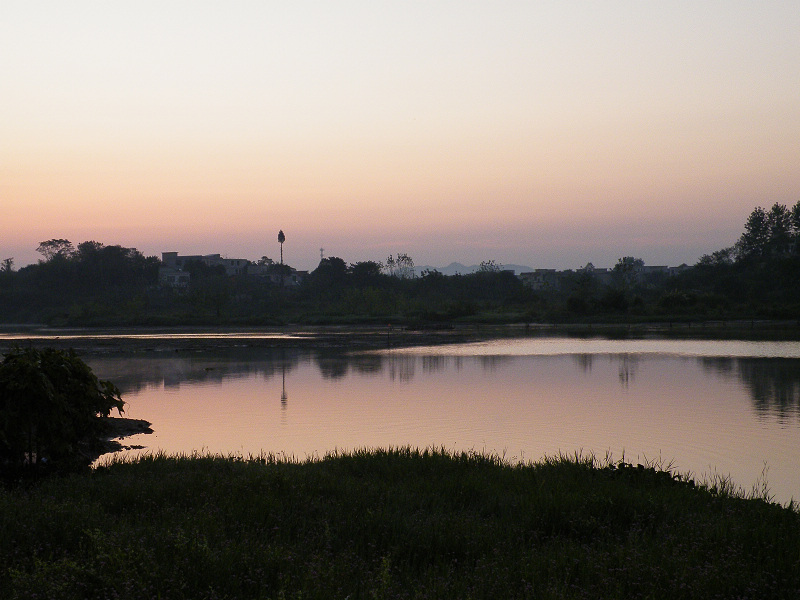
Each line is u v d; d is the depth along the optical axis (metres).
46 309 163.00
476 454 17.03
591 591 7.62
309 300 167.62
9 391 13.62
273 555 8.38
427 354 57.78
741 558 8.55
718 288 148.12
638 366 45.47
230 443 21.70
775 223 189.62
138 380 39.97
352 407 29.08
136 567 7.80
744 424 24.27
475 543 9.32
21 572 7.75
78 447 15.41
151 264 190.50
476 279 184.88
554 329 99.31
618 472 14.52
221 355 58.81
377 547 9.34
